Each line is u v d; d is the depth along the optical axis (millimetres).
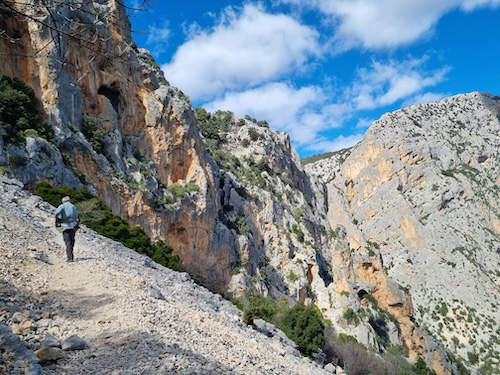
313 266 88062
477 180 163250
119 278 13867
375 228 155250
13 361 6887
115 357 8141
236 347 11969
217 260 62125
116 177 46438
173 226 54312
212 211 62031
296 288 80125
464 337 113250
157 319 10992
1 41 37531
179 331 10797
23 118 36125
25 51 39438
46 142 36719
